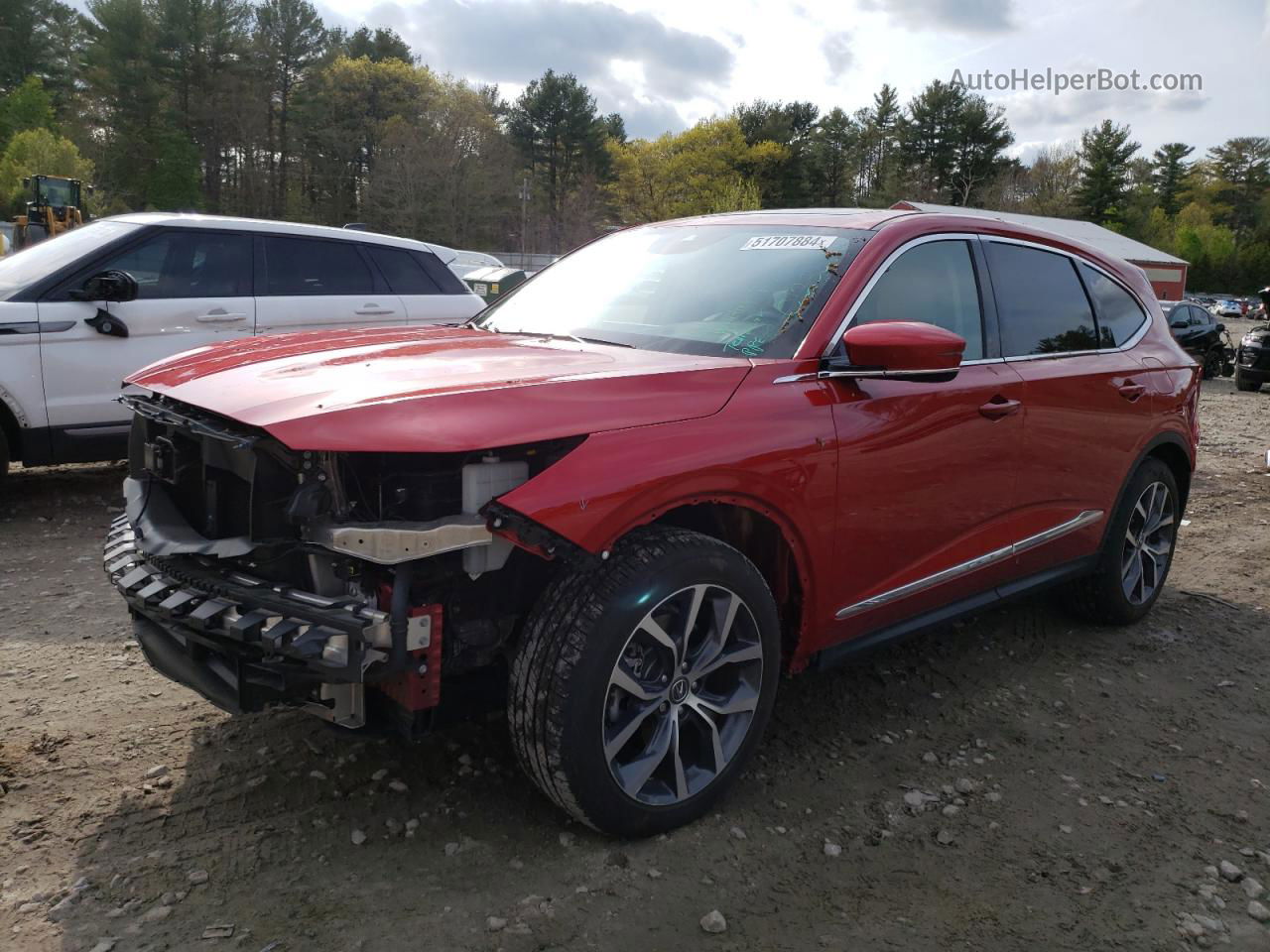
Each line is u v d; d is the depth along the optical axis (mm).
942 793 3180
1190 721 3838
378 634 2340
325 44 85125
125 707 3508
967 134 86750
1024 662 4328
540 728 2555
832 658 3318
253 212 81625
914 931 2506
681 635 2758
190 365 3020
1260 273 96312
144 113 70688
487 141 81688
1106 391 4199
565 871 2648
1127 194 90688
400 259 7910
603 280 3824
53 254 6488
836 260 3354
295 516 2391
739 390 2912
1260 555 6316
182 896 2482
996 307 3811
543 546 2432
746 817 2963
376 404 2406
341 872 2607
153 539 2713
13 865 2578
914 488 3338
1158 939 2520
